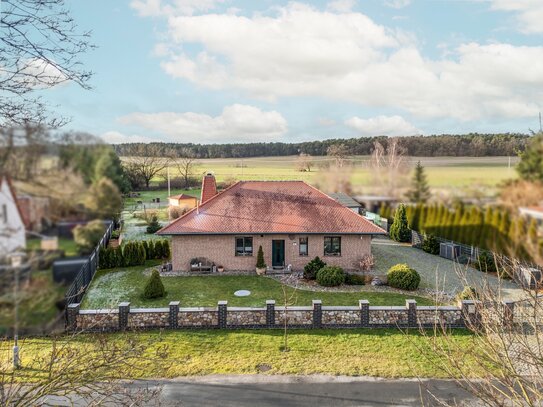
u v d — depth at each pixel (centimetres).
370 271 2478
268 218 2533
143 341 1491
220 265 2470
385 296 2050
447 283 2241
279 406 1137
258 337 1551
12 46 650
